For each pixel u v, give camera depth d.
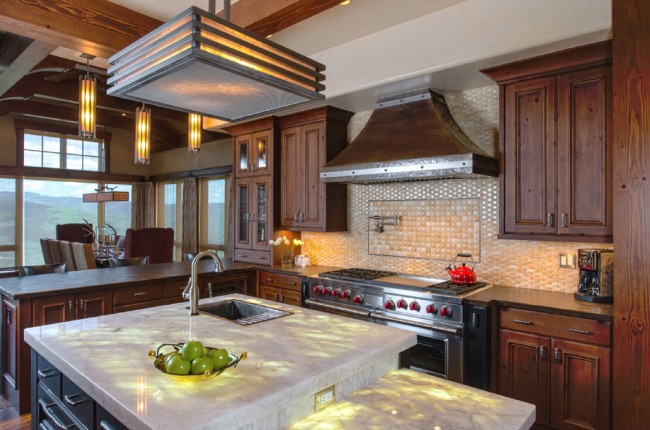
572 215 2.65
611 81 2.51
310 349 1.75
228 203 8.12
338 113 4.18
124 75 1.65
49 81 6.84
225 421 1.17
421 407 1.50
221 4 3.07
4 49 3.91
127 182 10.03
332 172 3.57
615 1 2.28
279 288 4.22
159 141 9.96
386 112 3.71
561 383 2.48
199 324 2.13
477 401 1.55
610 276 2.61
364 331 2.03
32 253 8.80
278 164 4.54
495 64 2.90
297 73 1.81
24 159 8.64
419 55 3.12
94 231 8.33
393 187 3.98
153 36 1.54
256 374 1.47
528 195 2.84
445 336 2.87
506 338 2.70
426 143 3.19
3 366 3.23
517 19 2.66
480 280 3.40
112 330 2.01
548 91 2.76
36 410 1.98
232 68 1.50
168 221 9.90
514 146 2.91
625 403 2.23
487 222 3.37
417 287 3.08
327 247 4.53
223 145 8.32
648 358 2.17
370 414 1.45
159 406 1.22
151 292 3.63
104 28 2.95
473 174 2.84
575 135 2.64
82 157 9.47
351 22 3.21
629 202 2.24
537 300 2.70
